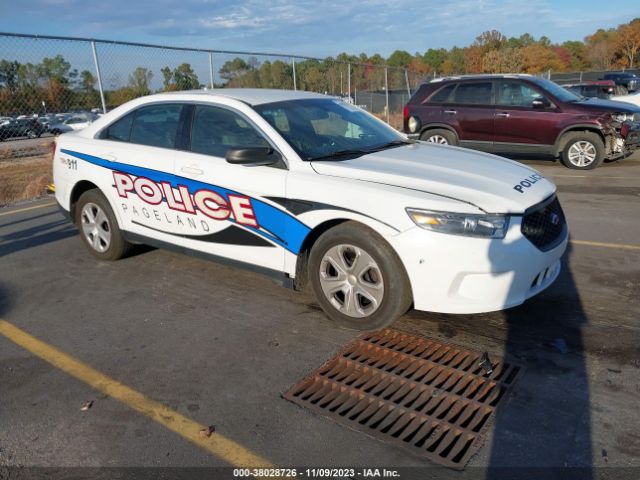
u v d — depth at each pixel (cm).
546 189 382
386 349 350
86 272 510
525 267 338
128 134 488
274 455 258
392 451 258
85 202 524
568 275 464
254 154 381
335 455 257
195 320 402
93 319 410
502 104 1030
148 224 474
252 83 1321
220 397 305
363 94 1845
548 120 986
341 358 342
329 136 430
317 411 290
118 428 282
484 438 263
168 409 296
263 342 366
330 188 361
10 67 955
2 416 295
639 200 725
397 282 346
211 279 482
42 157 1429
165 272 502
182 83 1126
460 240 326
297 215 375
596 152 964
